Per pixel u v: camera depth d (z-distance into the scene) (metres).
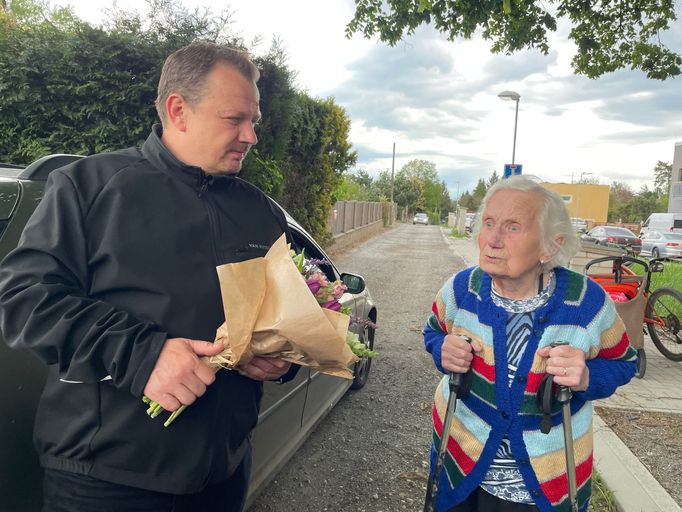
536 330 1.63
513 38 7.07
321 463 3.38
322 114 11.45
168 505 1.48
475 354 1.71
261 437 2.63
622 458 3.40
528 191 1.61
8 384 1.46
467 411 1.74
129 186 1.46
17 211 1.66
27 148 6.06
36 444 1.44
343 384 4.19
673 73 7.35
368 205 27.09
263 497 2.97
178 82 1.52
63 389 1.39
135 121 6.32
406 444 3.70
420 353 5.91
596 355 1.69
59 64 5.99
